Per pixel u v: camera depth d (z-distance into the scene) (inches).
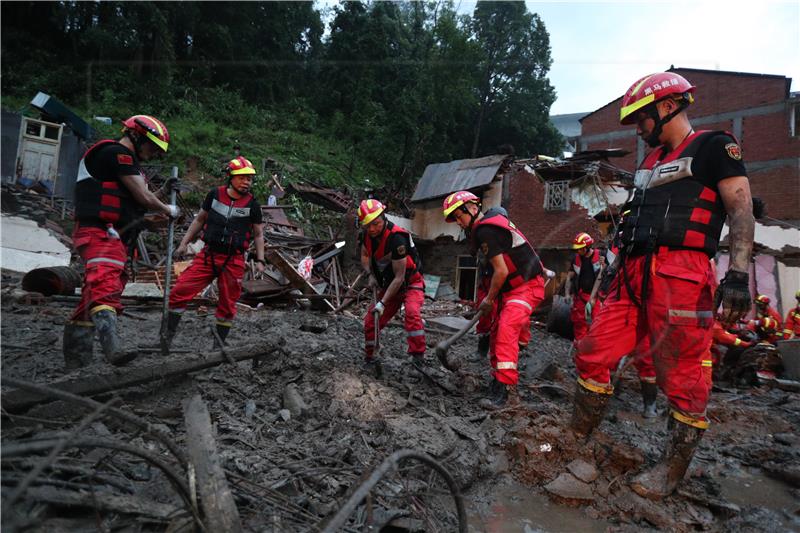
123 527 58.6
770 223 450.6
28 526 50.6
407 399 134.0
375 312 152.6
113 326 102.9
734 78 453.1
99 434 82.0
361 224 155.5
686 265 93.1
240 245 142.9
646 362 148.2
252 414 109.7
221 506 58.5
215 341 141.9
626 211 108.0
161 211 116.3
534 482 100.4
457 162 599.5
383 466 54.5
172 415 99.3
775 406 187.0
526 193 470.9
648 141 102.7
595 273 225.1
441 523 79.5
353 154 795.4
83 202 103.9
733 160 90.7
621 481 99.8
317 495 79.5
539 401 149.6
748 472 116.0
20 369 96.4
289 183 714.2
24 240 195.3
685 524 87.1
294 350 161.3
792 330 294.5
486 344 205.2
